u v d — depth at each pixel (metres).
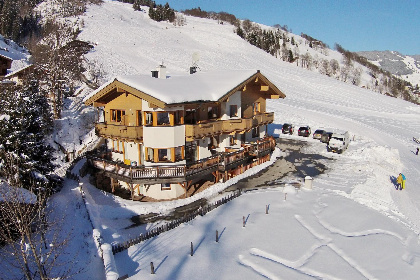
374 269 15.02
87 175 27.30
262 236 18.03
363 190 26.19
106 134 25.25
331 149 36.91
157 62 86.19
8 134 20.19
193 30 139.75
